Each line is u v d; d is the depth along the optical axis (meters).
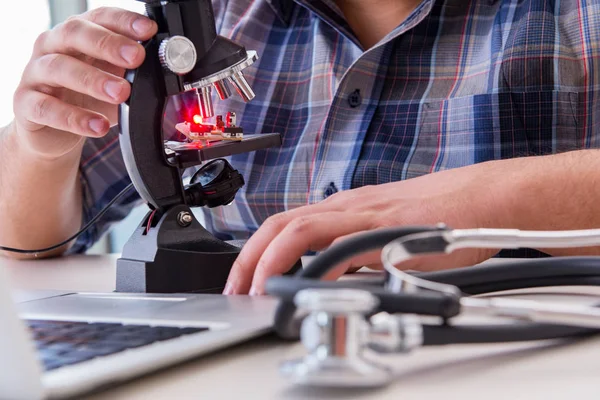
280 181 1.38
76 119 0.89
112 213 1.52
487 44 1.34
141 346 0.41
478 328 0.41
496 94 1.29
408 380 0.37
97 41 0.73
